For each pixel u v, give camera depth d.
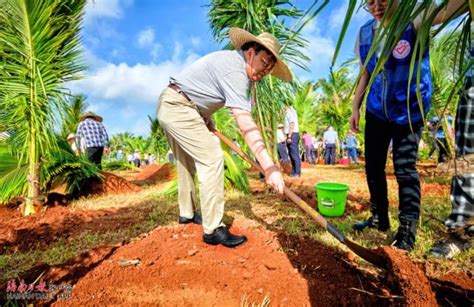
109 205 4.59
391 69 2.32
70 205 4.63
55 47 4.06
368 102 2.67
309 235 2.78
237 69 2.25
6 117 4.02
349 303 1.66
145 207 4.23
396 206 3.76
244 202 4.25
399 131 2.38
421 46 0.98
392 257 1.63
